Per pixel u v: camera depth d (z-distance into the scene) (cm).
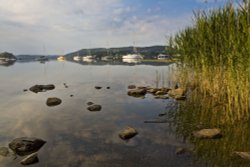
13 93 2172
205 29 1382
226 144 828
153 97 1808
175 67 2177
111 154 784
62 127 1081
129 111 1373
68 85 2677
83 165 712
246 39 955
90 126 1091
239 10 952
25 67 7131
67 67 6781
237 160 709
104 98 1817
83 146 854
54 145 868
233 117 1098
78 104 1599
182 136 930
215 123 1052
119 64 7831
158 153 782
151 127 1059
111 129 1043
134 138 925
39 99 1830
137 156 764
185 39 1702
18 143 833
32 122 1170
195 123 1079
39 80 3284
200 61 1591
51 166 709
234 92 1091
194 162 710
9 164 725
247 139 861
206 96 1606
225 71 1241
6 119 1234
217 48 1314
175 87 2077
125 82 2884
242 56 975
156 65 6750
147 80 3041
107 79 3259
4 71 5319
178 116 1219
